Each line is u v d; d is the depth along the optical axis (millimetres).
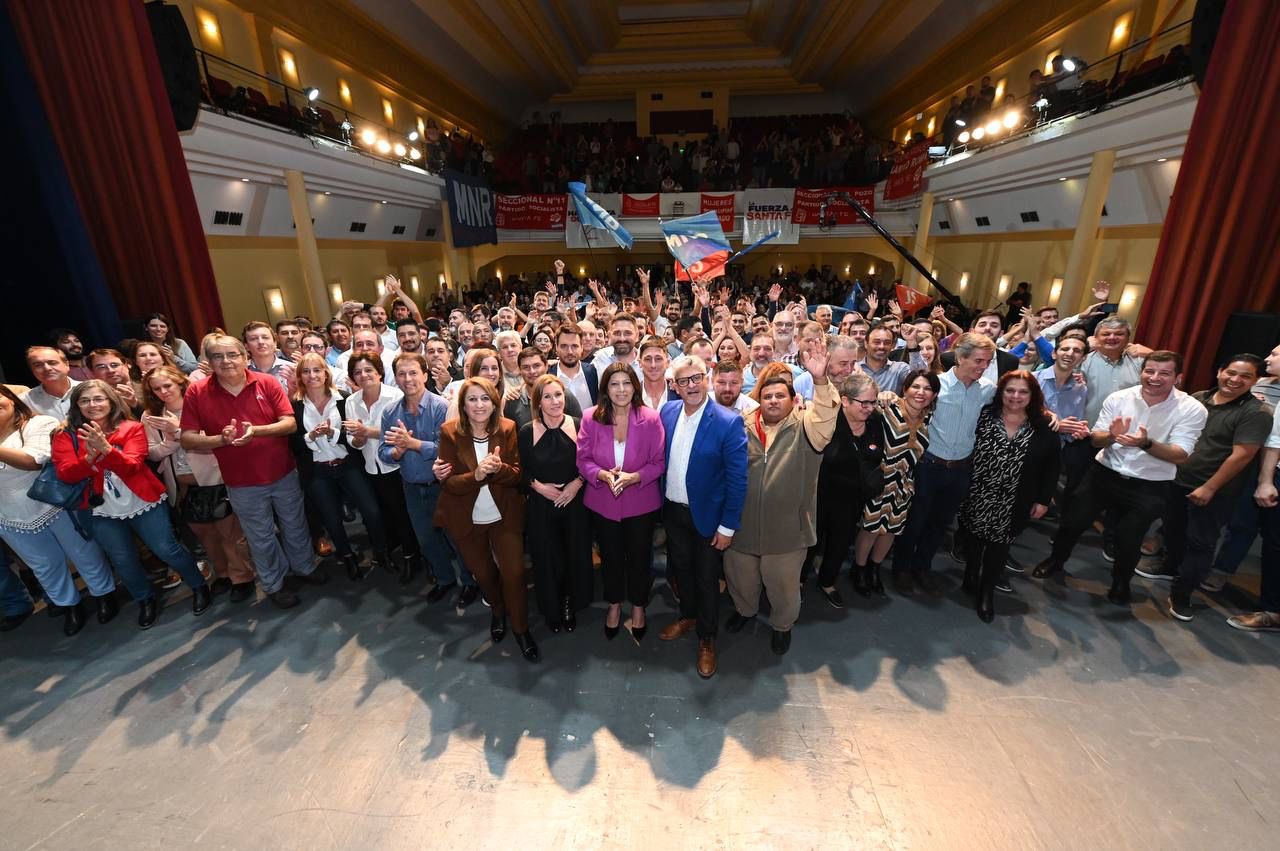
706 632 2852
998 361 3773
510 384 3990
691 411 2725
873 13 14242
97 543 3250
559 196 16203
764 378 2682
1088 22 9594
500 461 2732
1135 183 6934
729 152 17531
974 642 3066
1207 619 3191
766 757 2396
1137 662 2877
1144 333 5137
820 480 3166
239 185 7961
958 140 11570
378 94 13648
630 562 3031
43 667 2994
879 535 3365
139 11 5078
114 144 5078
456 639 3193
